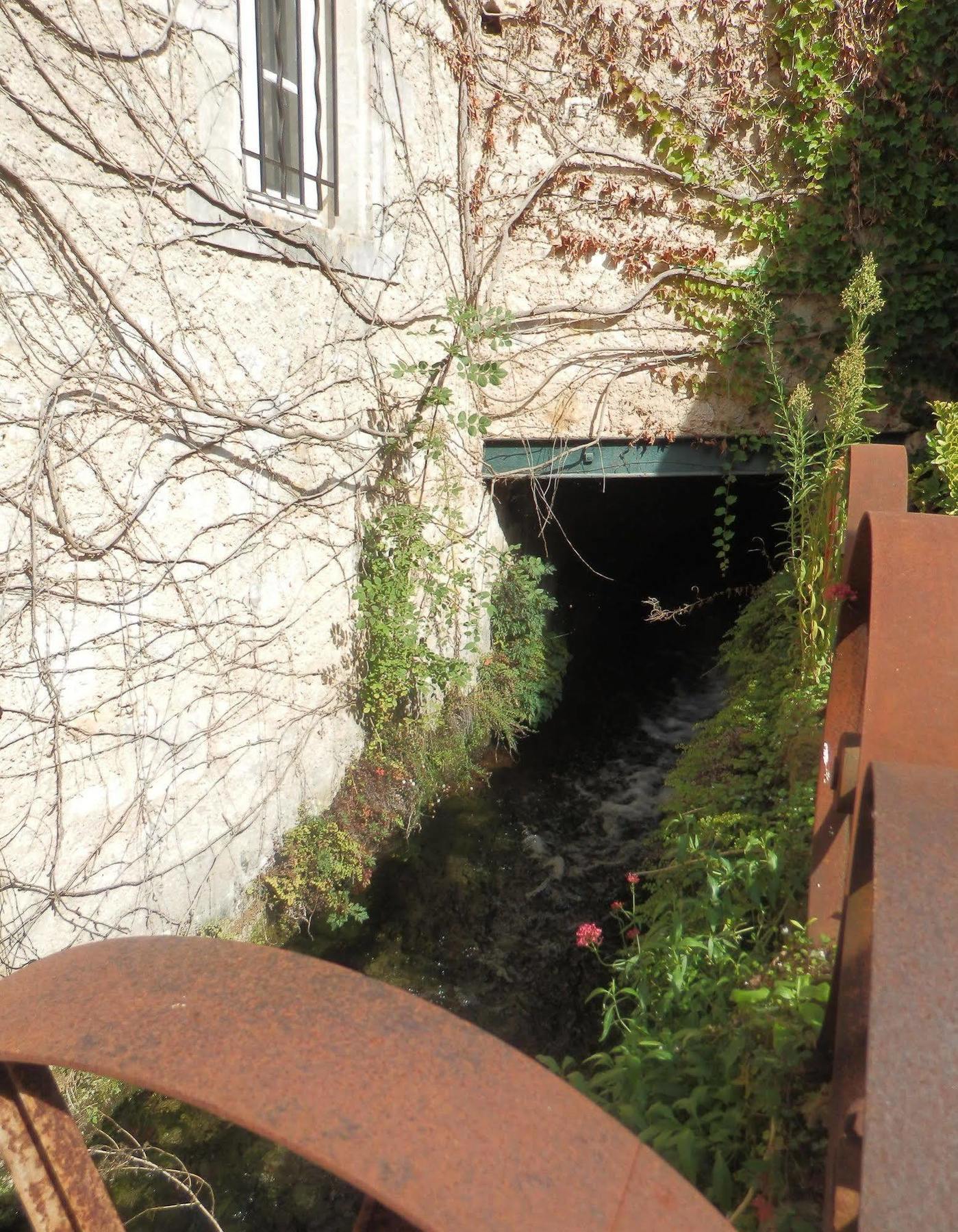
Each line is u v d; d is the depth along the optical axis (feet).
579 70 20.53
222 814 14.07
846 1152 4.82
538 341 21.88
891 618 6.47
